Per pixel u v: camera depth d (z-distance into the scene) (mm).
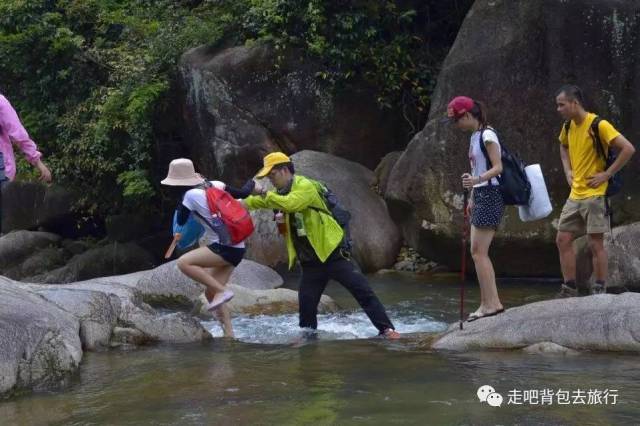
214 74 14266
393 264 12320
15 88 17188
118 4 16875
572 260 7934
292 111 14078
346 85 14016
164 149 15984
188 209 7621
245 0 14625
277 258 12000
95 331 7191
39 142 16750
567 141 7883
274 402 5301
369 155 14180
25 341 6027
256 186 7797
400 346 6949
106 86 16188
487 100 11180
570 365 5992
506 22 11242
